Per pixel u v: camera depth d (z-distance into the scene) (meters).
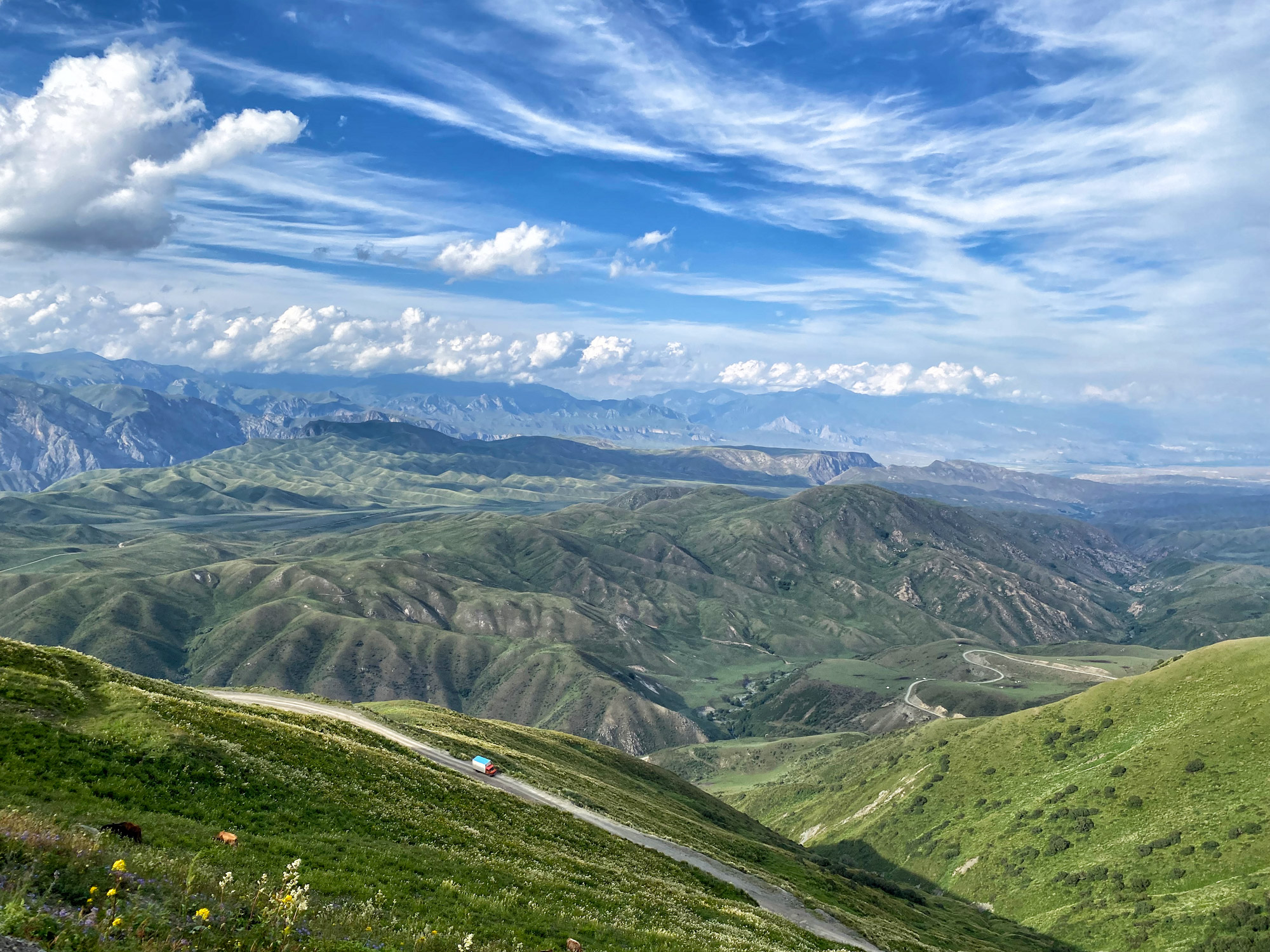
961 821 183.25
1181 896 118.19
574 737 172.75
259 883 23.95
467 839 44.34
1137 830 141.38
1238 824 126.12
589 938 30.91
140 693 45.00
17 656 46.25
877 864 189.75
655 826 91.69
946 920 126.25
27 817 22.67
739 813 176.88
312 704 105.62
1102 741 178.75
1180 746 155.38
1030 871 148.62
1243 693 159.88
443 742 99.19
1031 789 178.00
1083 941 120.31
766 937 45.94
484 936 26.69
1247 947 97.88
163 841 26.48
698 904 49.56
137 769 33.97
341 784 45.50
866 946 66.06
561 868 45.88
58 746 33.00
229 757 39.75
